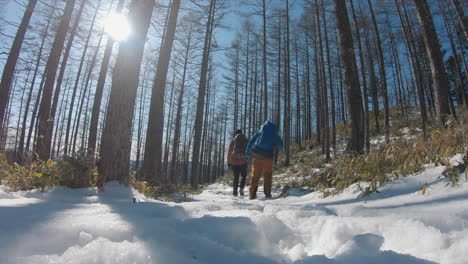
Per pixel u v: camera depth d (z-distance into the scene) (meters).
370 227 1.39
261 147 4.97
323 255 1.06
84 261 0.89
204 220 1.44
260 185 8.77
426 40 6.11
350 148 4.98
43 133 5.26
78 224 1.25
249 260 1.01
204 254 1.04
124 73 3.53
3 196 2.24
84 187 2.94
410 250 1.16
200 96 10.39
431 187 2.28
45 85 6.97
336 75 20.70
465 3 14.27
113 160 3.27
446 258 0.98
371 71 15.95
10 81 7.05
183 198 4.24
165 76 6.55
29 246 1.00
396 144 3.61
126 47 3.64
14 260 0.86
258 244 1.25
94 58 14.27
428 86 15.70
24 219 1.32
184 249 1.07
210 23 10.80
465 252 0.98
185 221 1.46
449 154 2.84
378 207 2.07
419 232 1.24
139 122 25.98
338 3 5.57
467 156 2.44
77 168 2.95
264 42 14.20
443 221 1.39
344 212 1.93
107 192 2.97
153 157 5.96
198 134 10.08
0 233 1.07
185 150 31.70
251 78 23.72
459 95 21.86
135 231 1.24
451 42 15.64
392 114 18.12
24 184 2.76
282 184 7.42
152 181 5.21
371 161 3.45
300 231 1.52
